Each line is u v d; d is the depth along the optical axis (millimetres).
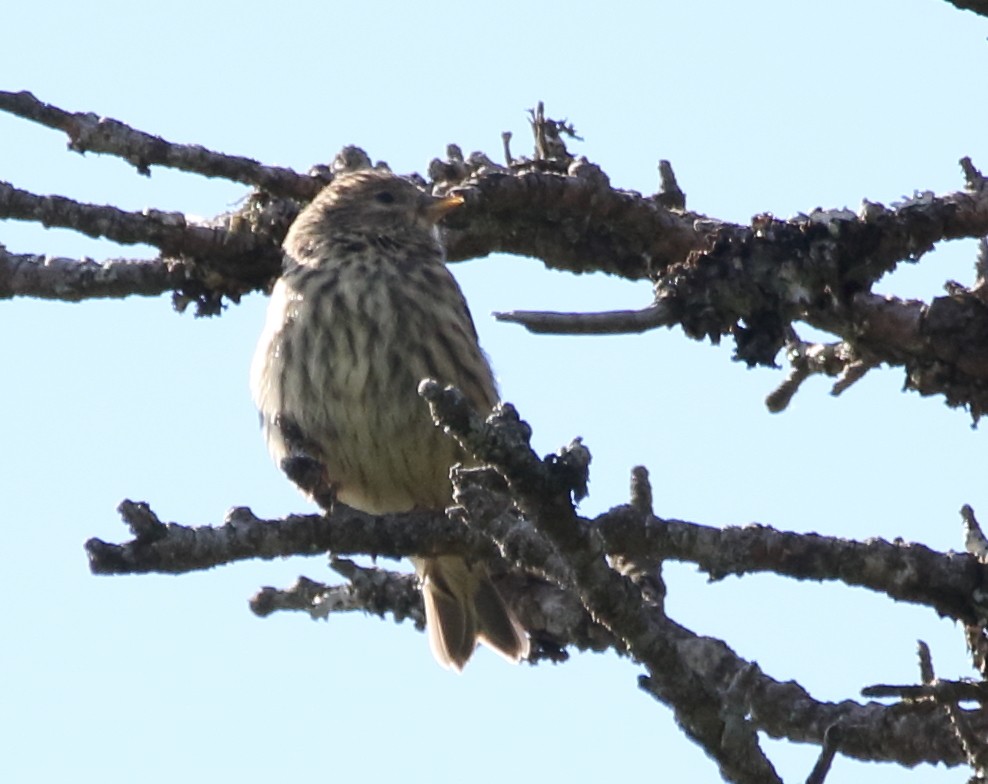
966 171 9867
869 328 9586
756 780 7113
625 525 8297
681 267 9281
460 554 8789
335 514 8500
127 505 7914
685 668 7117
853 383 10562
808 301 9336
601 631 11195
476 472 7664
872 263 9523
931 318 9516
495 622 12211
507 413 6891
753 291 9266
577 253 11391
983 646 8422
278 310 12336
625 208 11195
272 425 12492
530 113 12141
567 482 6891
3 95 10516
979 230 9711
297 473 9859
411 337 12273
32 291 11344
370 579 12008
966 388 9594
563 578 7562
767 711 8781
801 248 9398
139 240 11336
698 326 9219
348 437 12289
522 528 7598
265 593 11922
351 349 12172
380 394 12180
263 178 11562
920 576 8438
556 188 11164
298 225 12430
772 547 8367
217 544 8070
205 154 11234
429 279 12430
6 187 10992
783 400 10906
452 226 11414
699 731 7129
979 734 8445
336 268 12320
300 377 12242
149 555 7902
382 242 12516
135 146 10812
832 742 7008
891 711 8703
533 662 11305
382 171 12953
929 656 7789
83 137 10641
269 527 8273
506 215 11391
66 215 11109
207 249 11672
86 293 11461
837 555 8383
